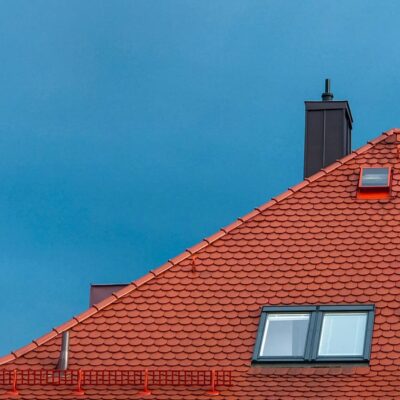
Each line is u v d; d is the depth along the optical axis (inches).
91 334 1615.4
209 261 1686.8
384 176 1754.4
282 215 1732.3
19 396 1517.0
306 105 1996.8
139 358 1582.2
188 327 1610.5
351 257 1663.4
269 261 1675.7
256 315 1611.7
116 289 1854.1
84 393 1519.4
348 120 2027.6
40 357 1596.9
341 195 1747.0
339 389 1478.8
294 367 1542.8
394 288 1612.9
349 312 1587.1
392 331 1555.1
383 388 1472.7
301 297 1622.8
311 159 1973.4
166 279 1673.2
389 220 1705.2
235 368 1552.7
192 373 1521.9
